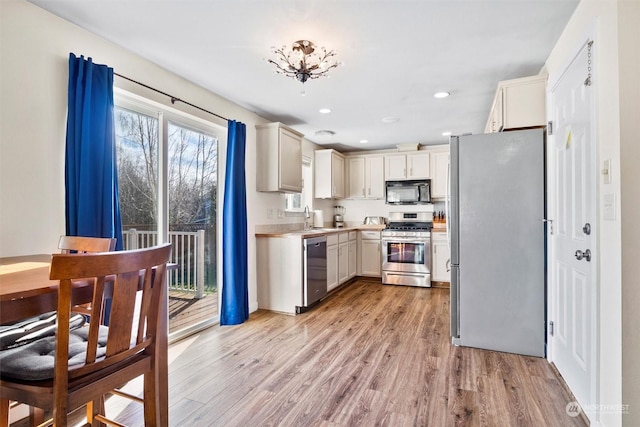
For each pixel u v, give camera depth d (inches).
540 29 81.1
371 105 136.9
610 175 59.0
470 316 105.9
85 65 78.5
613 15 57.2
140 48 91.2
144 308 48.4
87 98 77.9
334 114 149.8
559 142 86.7
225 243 128.3
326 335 116.9
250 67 102.7
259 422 67.8
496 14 74.9
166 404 55.7
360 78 110.1
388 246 203.8
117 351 44.6
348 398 76.5
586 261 69.8
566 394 78.0
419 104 135.6
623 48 55.3
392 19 76.8
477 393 78.5
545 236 98.3
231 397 77.0
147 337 50.4
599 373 63.3
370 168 223.0
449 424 66.9
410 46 89.3
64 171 76.7
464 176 106.6
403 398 76.4
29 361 43.1
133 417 69.9
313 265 149.4
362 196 224.7
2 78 66.5
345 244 195.5
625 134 55.1
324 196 207.5
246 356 99.3
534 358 98.2
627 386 54.9
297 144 160.1
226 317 128.1
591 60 65.4
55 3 71.3
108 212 81.4
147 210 105.6
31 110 71.0
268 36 84.7
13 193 68.0
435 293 180.5
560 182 86.4
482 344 104.7
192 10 73.7
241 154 132.4
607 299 60.6
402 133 183.9
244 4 71.5
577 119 73.9
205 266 132.5
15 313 38.8
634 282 54.7
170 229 115.6
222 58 96.8
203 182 129.5
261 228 153.3
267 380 84.8
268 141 146.9
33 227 71.1
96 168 79.5
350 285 201.9
